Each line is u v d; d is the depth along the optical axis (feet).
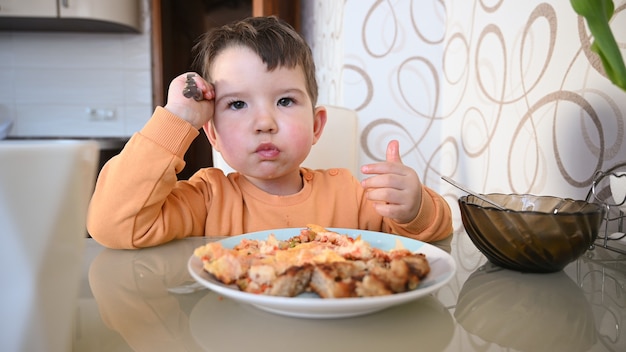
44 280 0.80
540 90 2.63
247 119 2.48
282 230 1.99
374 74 4.33
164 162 2.08
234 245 1.78
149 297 1.40
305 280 1.22
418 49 4.16
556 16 2.48
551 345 1.10
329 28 5.83
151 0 8.98
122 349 1.05
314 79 2.91
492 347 1.08
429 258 1.61
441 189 4.09
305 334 1.13
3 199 0.73
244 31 2.64
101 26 8.39
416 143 4.25
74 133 9.13
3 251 0.76
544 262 1.63
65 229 0.82
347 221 2.89
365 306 1.12
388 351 1.05
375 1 4.25
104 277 1.61
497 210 1.61
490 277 1.65
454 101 3.83
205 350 1.04
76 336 1.11
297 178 2.99
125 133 9.25
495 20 3.13
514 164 2.90
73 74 9.01
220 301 1.35
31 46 8.86
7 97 8.92
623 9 2.04
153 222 2.12
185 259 1.89
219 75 2.53
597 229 1.61
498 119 3.09
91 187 0.88
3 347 0.78
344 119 3.92
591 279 1.63
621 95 2.02
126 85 9.14
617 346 1.10
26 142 0.76
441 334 1.15
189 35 9.82
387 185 2.17
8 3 7.47
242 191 2.80
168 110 2.23
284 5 8.28
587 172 2.26
